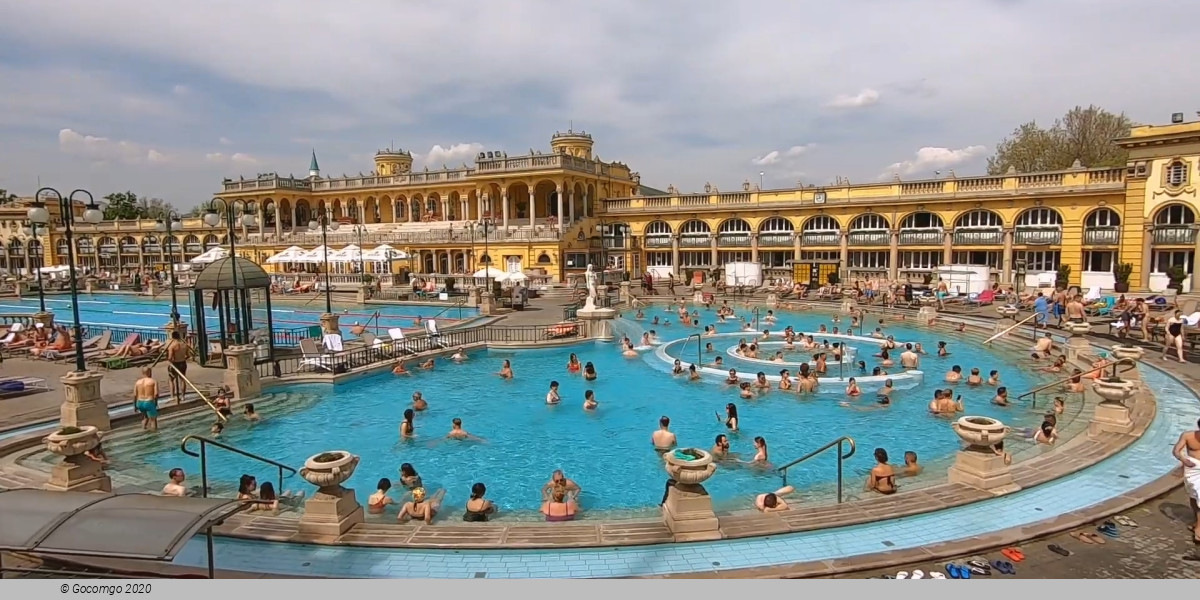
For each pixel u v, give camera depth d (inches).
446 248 2306.8
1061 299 1231.5
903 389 755.4
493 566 312.2
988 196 1667.1
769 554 318.0
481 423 639.1
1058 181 1590.8
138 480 484.1
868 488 442.0
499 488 471.5
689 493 342.0
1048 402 676.1
